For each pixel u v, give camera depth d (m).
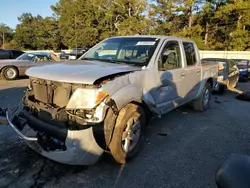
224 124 4.94
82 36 41.47
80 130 2.53
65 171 2.88
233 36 28.56
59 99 2.71
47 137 2.73
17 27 49.22
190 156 3.40
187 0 28.58
